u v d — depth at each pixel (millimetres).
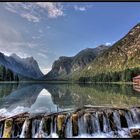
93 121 22859
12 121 21047
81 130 22031
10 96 51062
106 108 25906
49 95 54438
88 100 40094
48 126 21703
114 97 43375
